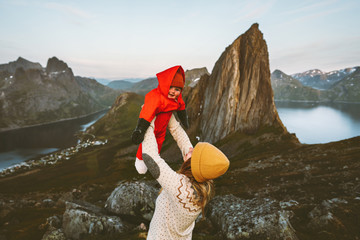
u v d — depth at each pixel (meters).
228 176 52.22
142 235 9.32
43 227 17.89
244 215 8.86
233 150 78.62
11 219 27.34
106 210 12.11
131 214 11.42
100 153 119.94
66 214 11.64
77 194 54.12
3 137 198.88
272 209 8.91
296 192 38.34
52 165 110.12
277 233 8.05
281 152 67.75
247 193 41.41
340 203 12.13
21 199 63.03
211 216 10.02
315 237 9.95
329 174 44.38
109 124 187.88
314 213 12.05
